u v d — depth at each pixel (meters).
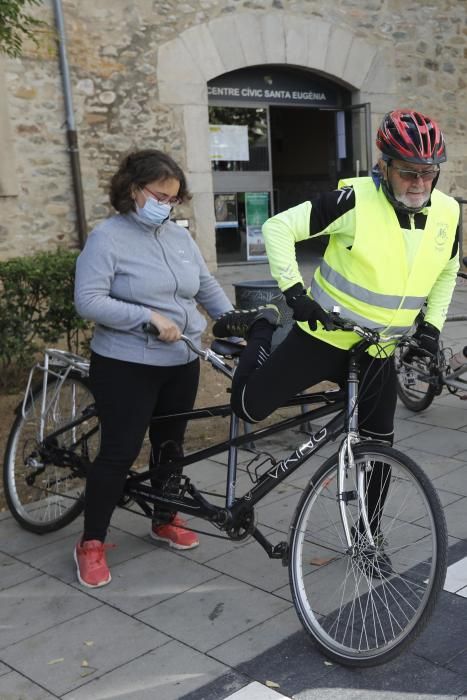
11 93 9.03
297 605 2.75
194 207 10.56
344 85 11.95
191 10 10.18
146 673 2.61
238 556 3.41
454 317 5.37
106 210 9.94
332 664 2.62
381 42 11.85
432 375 5.01
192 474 4.31
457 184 12.92
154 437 3.47
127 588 3.18
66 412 3.70
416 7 12.02
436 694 2.44
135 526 3.74
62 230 9.60
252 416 2.86
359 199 2.58
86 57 9.55
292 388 2.83
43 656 2.73
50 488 3.79
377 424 3.04
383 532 2.92
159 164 2.97
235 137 11.84
